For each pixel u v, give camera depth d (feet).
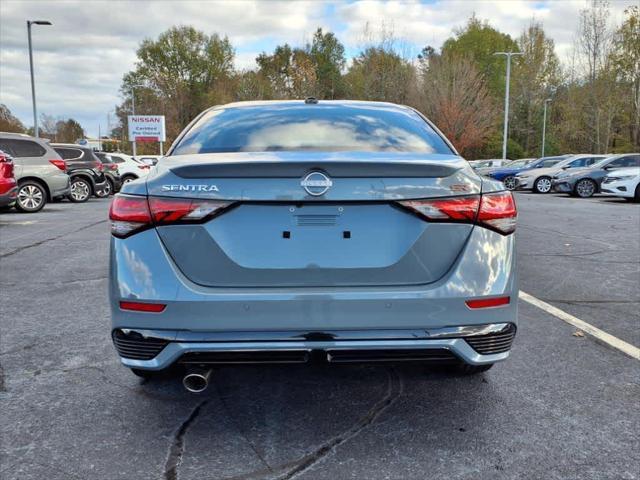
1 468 7.57
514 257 8.05
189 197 7.60
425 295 7.52
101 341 12.60
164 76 245.45
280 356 7.61
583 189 64.23
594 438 8.36
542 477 7.36
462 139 154.81
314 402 9.59
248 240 7.61
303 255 7.61
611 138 150.92
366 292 7.50
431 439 8.34
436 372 10.77
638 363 11.29
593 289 17.56
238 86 217.56
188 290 7.47
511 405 9.45
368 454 7.93
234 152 8.91
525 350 12.01
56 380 10.47
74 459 7.81
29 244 26.50
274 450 8.05
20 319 14.28
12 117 213.25
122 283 7.65
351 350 7.54
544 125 170.09
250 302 7.40
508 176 83.15
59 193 45.62
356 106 11.08
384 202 7.64
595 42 146.41
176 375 10.41
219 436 8.45
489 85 197.77
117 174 70.28
